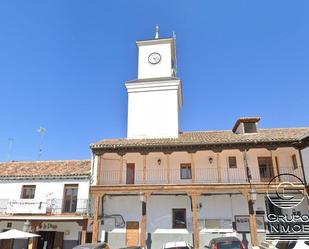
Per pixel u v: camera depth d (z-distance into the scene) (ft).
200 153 78.79
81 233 72.84
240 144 72.49
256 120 82.43
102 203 76.54
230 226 72.28
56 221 72.79
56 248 72.43
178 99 98.94
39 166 85.66
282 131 81.92
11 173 80.79
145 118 93.20
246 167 71.15
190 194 69.62
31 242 71.31
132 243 73.15
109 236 73.97
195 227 67.15
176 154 79.15
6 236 61.52
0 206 74.79
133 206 76.48
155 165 79.97
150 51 104.01
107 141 82.33
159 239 72.95
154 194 76.59
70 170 80.28
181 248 51.08
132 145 74.43
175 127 90.94
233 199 74.74
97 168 74.79
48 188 76.23
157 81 96.02
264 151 77.56
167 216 74.95
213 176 76.95
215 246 44.16
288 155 77.15
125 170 80.33
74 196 75.41
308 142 68.28
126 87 97.66
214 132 90.33
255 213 71.77
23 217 71.82
